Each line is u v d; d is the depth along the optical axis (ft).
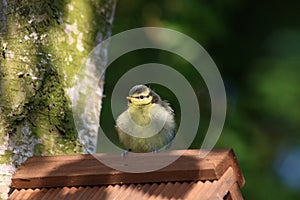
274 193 59.67
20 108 36.29
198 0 60.29
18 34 37.29
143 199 31.14
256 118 61.46
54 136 37.06
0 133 35.63
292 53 64.03
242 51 64.69
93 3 41.19
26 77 36.86
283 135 61.46
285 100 60.85
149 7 59.11
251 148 59.98
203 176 31.27
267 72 62.28
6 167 35.27
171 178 31.55
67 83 38.32
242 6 65.10
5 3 37.52
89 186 32.55
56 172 32.96
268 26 66.13
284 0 67.51
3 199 34.55
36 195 32.65
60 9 39.11
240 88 63.21
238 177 32.76
